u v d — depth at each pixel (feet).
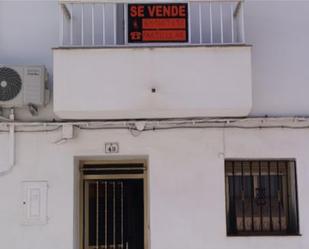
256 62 23.73
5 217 22.66
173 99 21.30
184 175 23.00
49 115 23.21
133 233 24.64
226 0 21.76
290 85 23.66
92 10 22.61
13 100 22.04
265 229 23.49
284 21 23.98
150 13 21.83
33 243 22.57
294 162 23.52
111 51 21.40
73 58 21.36
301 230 22.84
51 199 22.82
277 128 23.38
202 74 21.39
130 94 21.29
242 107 21.36
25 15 23.86
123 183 24.85
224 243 22.66
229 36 23.53
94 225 24.67
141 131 23.16
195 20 23.73
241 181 23.76
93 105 21.25
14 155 22.93
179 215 22.79
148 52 21.42
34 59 23.63
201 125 23.24
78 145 23.11
